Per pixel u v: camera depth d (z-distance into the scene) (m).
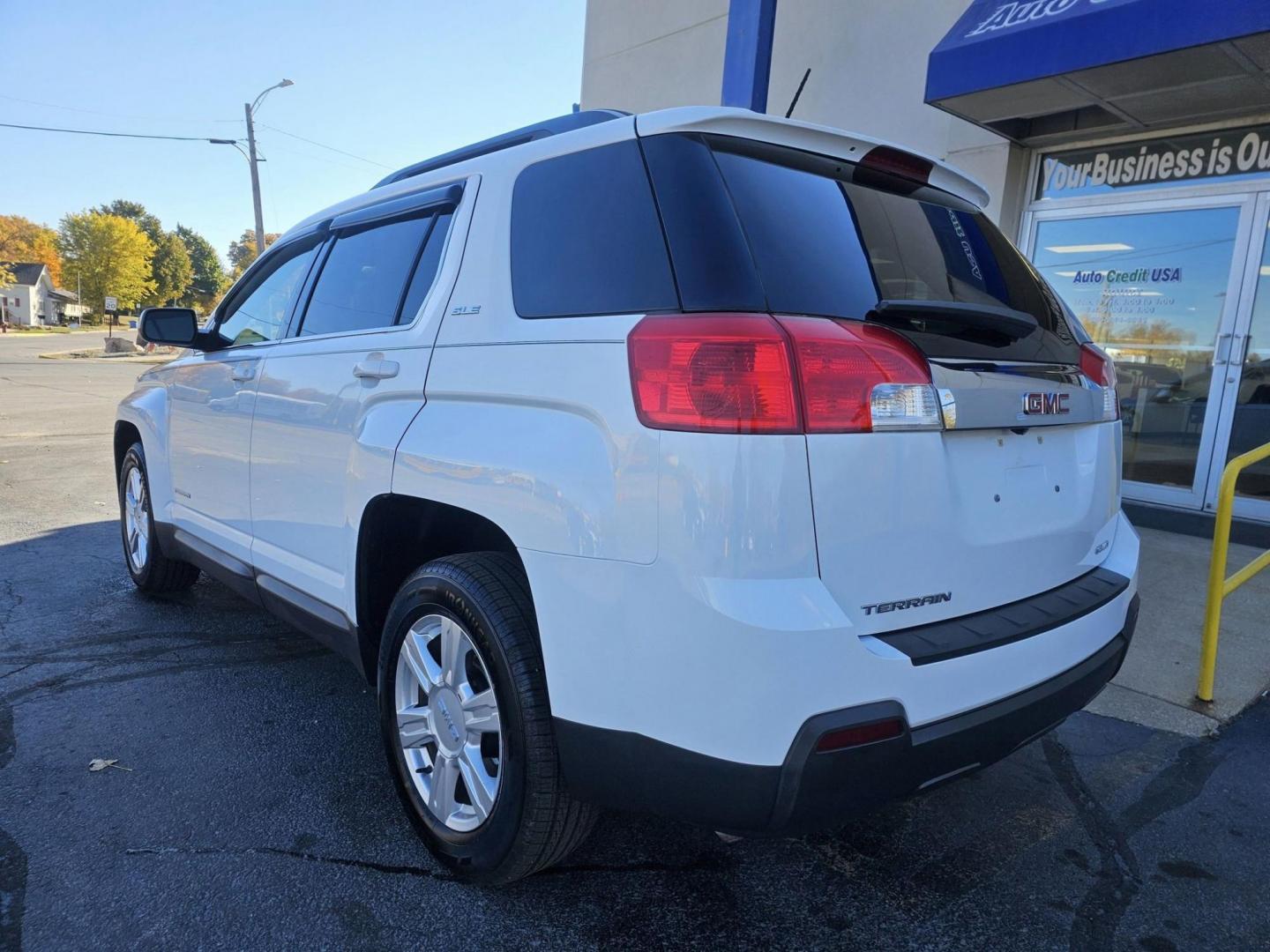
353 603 2.75
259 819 2.66
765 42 7.66
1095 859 2.56
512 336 2.20
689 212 1.95
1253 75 5.20
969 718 1.90
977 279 2.45
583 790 1.99
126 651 4.00
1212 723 3.44
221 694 3.56
